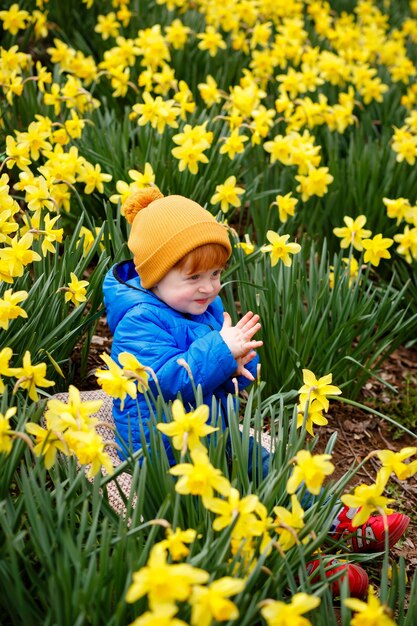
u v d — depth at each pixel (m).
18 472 2.37
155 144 4.01
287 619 1.56
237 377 2.67
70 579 1.74
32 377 2.13
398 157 4.13
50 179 3.25
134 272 2.73
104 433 2.64
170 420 2.14
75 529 2.08
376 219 4.11
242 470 2.15
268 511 2.04
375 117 5.40
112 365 2.07
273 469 2.21
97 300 3.03
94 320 3.04
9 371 2.10
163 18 5.80
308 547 1.97
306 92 5.29
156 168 3.71
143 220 2.49
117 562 1.80
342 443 3.18
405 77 5.81
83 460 1.88
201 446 1.88
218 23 5.81
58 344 2.69
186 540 1.70
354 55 5.93
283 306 3.08
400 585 2.05
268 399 2.87
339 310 3.15
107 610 1.80
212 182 3.84
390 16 7.96
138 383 2.20
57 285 2.85
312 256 3.34
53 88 4.12
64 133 3.69
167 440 2.35
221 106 4.79
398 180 4.23
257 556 1.89
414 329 3.89
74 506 1.98
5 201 2.85
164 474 2.05
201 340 2.39
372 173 4.12
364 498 1.93
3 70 4.14
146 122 3.99
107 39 5.53
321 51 6.35
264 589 1.85
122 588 1.83
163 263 2.41
